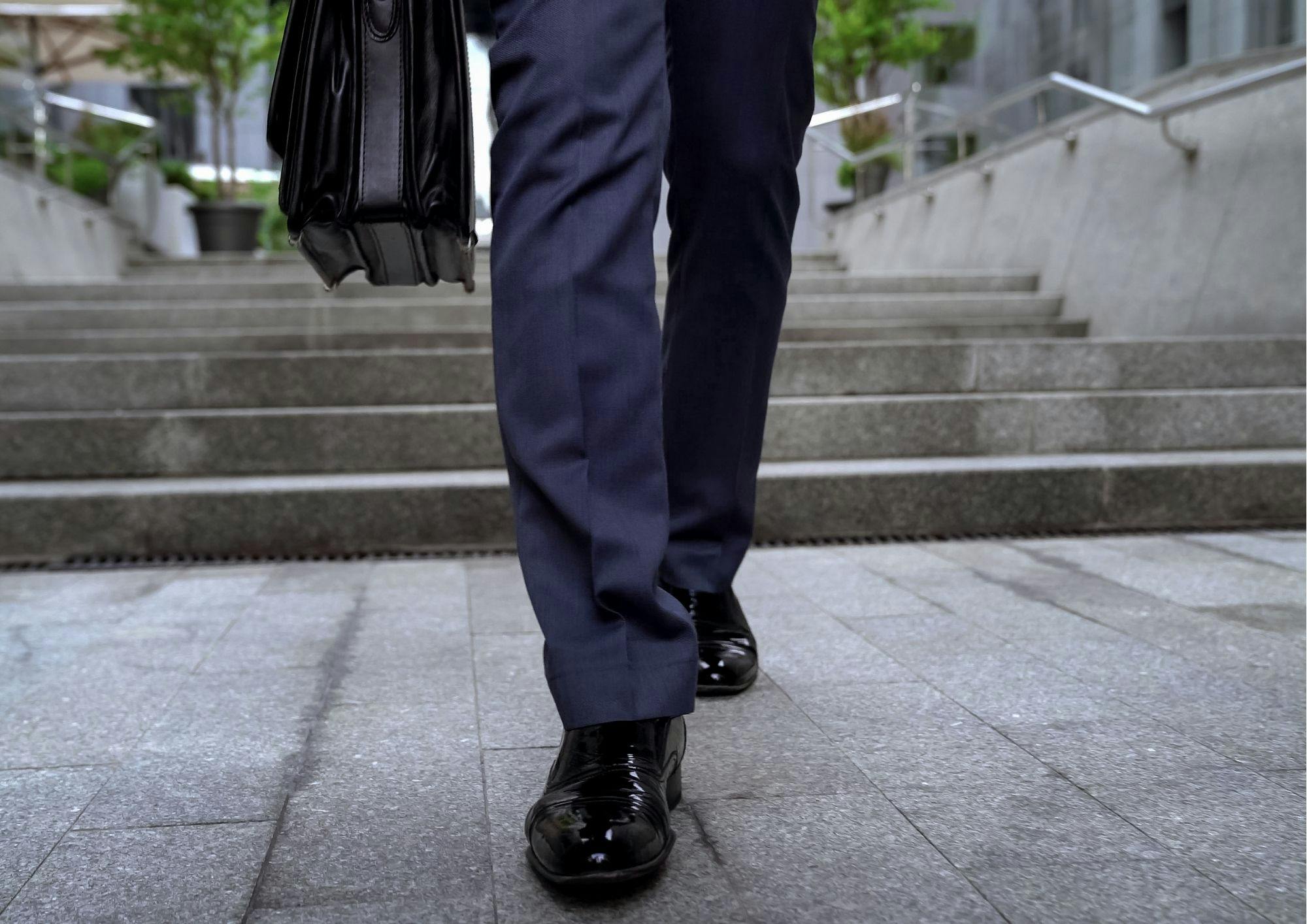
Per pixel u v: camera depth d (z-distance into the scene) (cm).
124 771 117
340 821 104
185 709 139
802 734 128
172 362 317
